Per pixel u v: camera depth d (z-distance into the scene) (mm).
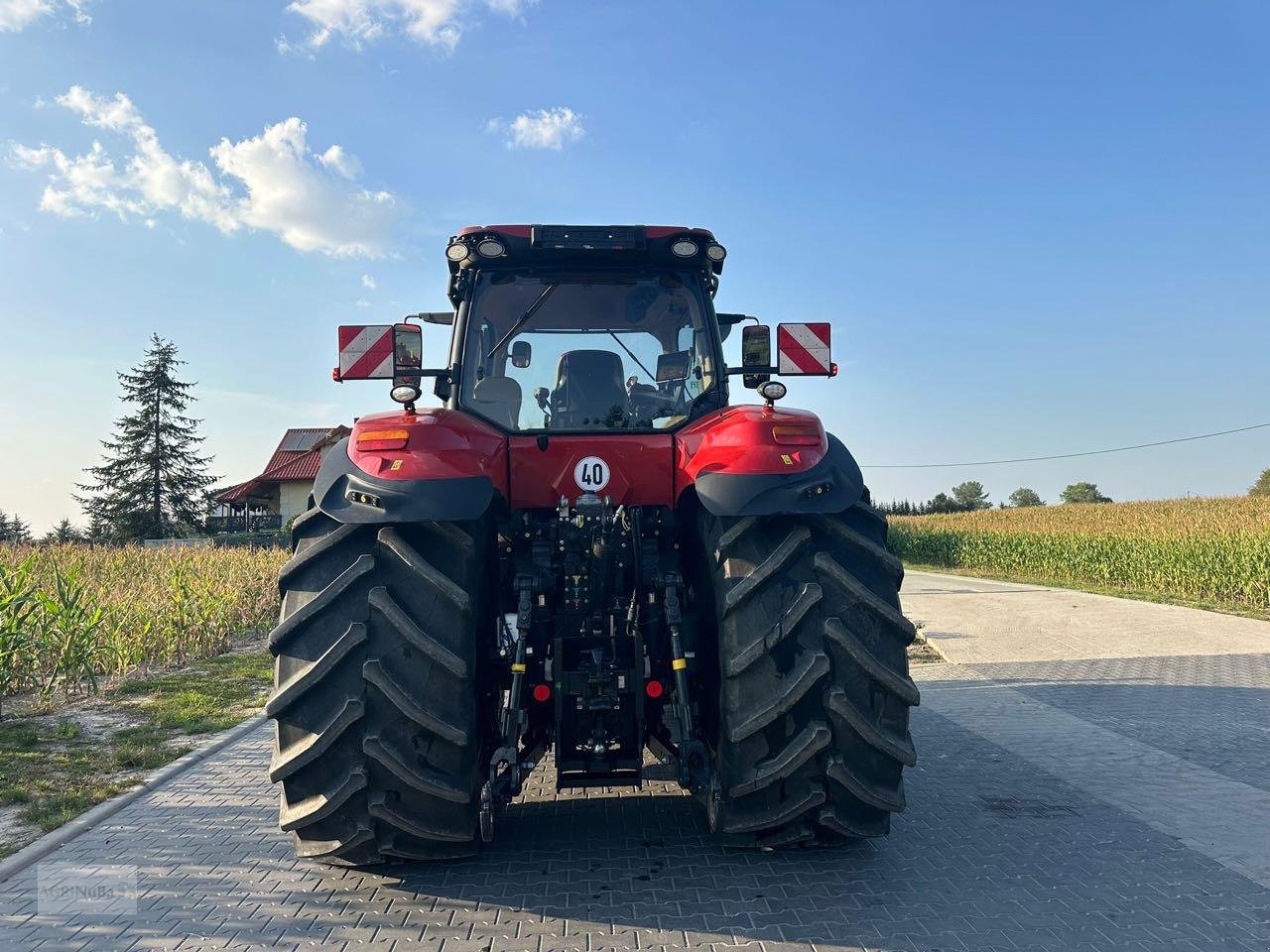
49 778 4609
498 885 3037
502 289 3822
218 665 8648
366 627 2824
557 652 3139
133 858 3389
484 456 3100
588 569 3250
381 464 2939
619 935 2648
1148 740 5348
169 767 4781
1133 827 3699
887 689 2914
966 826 3709
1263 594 15219
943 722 5891
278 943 2631
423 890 3006
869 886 3037
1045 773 4602
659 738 3449
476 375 3740
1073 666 8344
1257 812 3914
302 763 2779
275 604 12289
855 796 2939
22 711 6430
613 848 3391
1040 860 3309
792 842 3119
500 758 2969
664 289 3871
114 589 10555
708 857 3297
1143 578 19078
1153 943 2631
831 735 2875
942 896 2951
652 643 3381
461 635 2846
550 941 2613
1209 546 16734
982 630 11102
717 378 3822
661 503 3488
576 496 3420
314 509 3164
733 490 2971
